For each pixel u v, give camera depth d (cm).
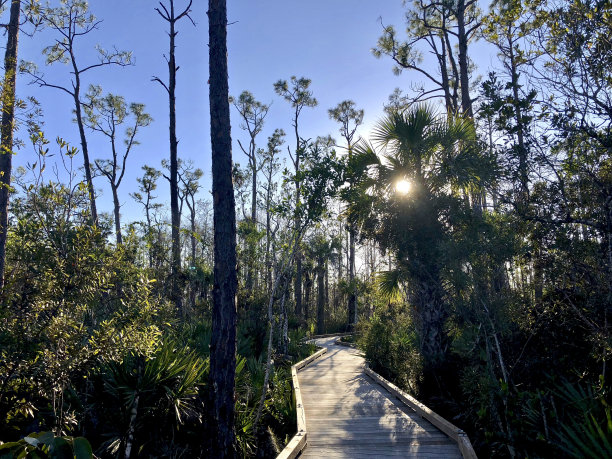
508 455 595
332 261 3011
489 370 680
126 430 605
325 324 3241
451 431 612
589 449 438
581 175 615
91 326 639
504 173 676
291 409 812
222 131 680
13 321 465
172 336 932
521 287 725
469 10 1719
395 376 1091
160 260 1301
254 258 1744
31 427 561
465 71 1538
